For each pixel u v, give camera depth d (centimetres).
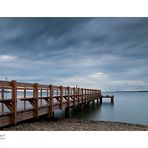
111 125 1088
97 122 1204
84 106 2503
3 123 797
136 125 1126
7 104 849
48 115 1227
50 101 1245
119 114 2295
